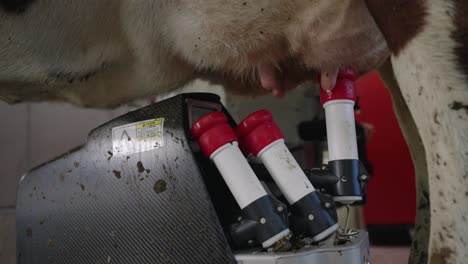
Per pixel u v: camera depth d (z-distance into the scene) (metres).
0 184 2.04
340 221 1.62
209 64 1.16
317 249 0.77
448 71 0.79
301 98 1.79
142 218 0.84
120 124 0.89
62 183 0.95
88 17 1.12
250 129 0.85
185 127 0.83
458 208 0.78
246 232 0.76
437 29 0.80
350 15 1.04
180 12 1.11
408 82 0.85
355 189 0.91
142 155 0.85
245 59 1.14
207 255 0.76
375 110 2.68
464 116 0.78
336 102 0.94
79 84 1.21
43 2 1.12
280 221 0.76
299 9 1.06
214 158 0.80
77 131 2.25
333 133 0.93
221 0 1.07
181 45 1.14
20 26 1.13
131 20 1.13
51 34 1.13
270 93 1.27
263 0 1.06
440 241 0.80
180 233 0.79
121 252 0.85
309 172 0.93
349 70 0.99
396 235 2.64
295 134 1.78
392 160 2.66
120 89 1.24
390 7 0.85
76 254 0.92
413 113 0.85
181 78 1.22
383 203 2.67
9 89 1.21
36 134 2.16
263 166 0.92
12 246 1.92
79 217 0.92
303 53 1.13
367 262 0.89
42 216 0.98
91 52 1.16
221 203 0.83
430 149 0.82
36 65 1.16
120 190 0.87
